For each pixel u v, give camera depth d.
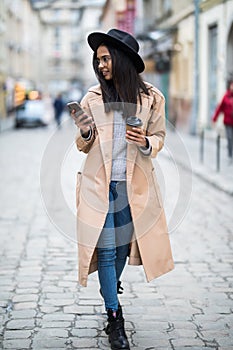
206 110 24.22
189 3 26.52
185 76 28.14
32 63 69.94
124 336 4.25
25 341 4.39
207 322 4.81
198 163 15.34
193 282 5.90
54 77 96.56
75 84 93.75
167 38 31.17
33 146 24.44
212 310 5.10
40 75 79.69
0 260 6.70
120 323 4.27
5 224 8.73
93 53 4.28
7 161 18.30
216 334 4.55
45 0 77.00
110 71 4.18
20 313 4.98
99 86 4.28
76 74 96.31
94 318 4.88
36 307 5.14
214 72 23.48
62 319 4.85
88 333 4.55
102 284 4.26
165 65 30.47
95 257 4.36
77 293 5.53
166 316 4.95
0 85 46.31
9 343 4.36
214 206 10.16
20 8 58.22
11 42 51.38
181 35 28.80
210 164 15.13
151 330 4.63
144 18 37.47
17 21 56.88
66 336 4.50
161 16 33.56
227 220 8.98
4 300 5.32
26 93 46.78
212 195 11.30
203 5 23.73
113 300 4.27
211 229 8.34
